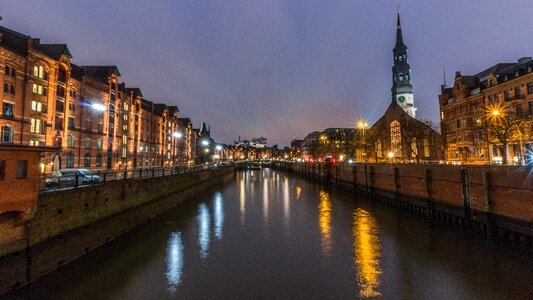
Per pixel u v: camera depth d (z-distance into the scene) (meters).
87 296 13.16
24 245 13.06
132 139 71.56
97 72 61.31
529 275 15.09
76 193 16.91
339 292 13.77
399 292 13.71
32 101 40.16
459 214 24.53
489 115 42.34
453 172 25.23
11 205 12.12
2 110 35.84
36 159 13.49
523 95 45.28
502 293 13.38
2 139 35.91
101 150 56.94
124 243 20.70
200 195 49.12
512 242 19.47
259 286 14.41
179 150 111.88
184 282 14.80
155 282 14.76
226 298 13.20
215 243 21.39
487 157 51.44
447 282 14.61
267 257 18.50
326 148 111.69
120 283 14.52
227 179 86.12
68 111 47.44
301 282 14.86
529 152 43.19
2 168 11.88
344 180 57.31
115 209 21.73
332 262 17.59
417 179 31.19
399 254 18.78
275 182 79.06
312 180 83.38
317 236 23.36
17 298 12.51
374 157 84.56
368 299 13.09
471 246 19.86
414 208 32.03
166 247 20.27
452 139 62.47
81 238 17.09
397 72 97.56
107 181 21.27
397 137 78.12
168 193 34.97
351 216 31.50
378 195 41.88
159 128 91.50
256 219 30.03
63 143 46.16
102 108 29.64
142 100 85.81
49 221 14.66
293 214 32.81
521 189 18.66
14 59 37.38
